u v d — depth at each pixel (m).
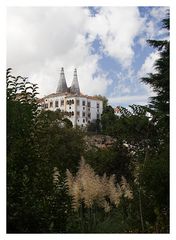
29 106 6.98
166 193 8.03
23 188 5.80
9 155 6.25
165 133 12.64
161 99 14.20
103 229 8.23
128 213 9.27
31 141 6.75
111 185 10.31
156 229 7.70
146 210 8.50
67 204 6.35
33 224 5.75
